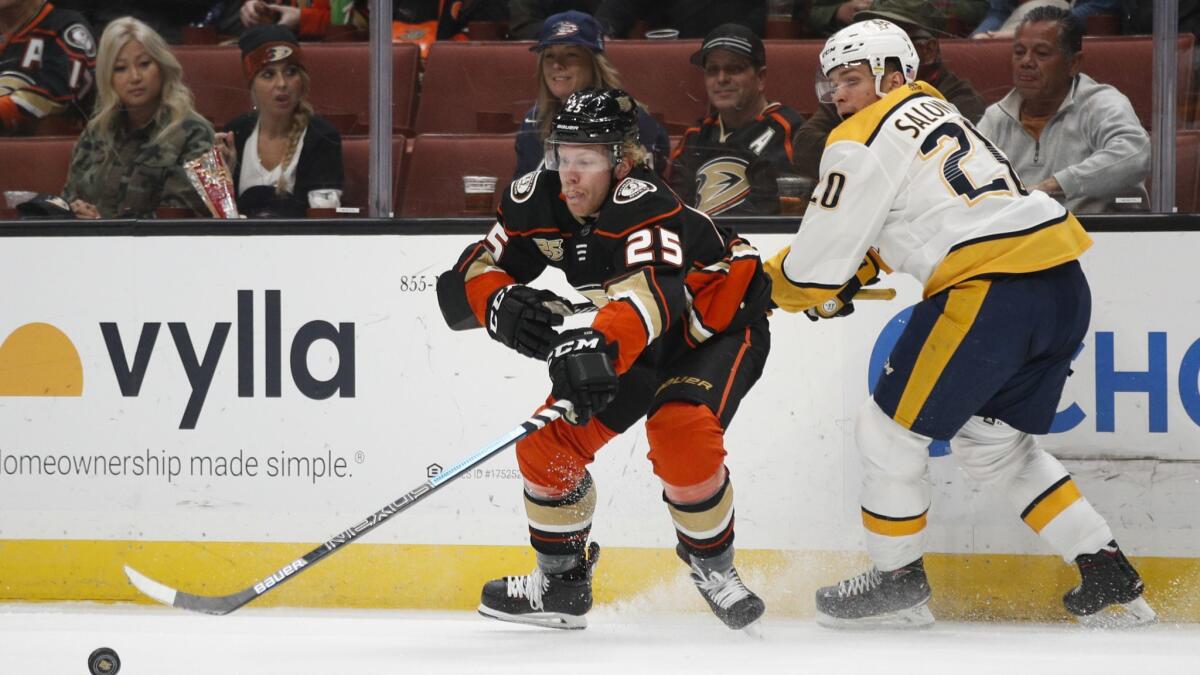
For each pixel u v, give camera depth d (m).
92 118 10.55
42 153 10.59
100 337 10.23
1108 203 9.88
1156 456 9.62
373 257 10.05
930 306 8.60
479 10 10.70
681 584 9.92
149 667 7.47
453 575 10.05
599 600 10.00
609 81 10.19
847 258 8.67
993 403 8.87
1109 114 9.84
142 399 10.22
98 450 10.25
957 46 10.03
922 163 8.60
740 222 9.94
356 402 10.07
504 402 9.98
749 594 8.47
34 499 10.31
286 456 10.12
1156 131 9.82
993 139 10.03
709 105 10.16
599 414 8.22
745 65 10.00
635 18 10.62
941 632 9.03
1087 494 9.70
